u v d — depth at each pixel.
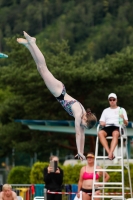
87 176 29.94
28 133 70.44
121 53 69.50
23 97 69.62
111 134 29.27
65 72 64.69
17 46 70.62
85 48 187.12
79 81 65.69
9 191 28.75
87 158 30.31
